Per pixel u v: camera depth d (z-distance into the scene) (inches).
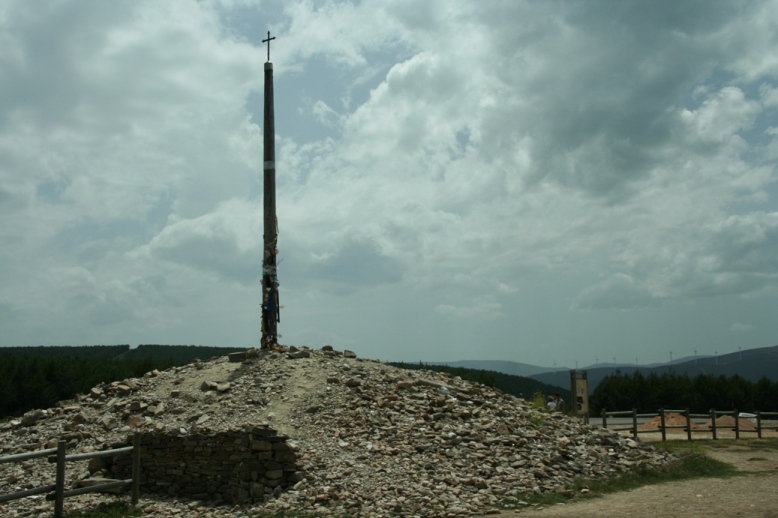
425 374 796.0
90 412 678.5
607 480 565.6
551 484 540.4
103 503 495.8
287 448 510.3
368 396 661.9
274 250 804.0
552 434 665.0
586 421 962.7
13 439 649.0
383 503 472.7
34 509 486.6
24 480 550.6
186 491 522.0
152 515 474.6
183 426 598.5
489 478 535.2
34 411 701.3
